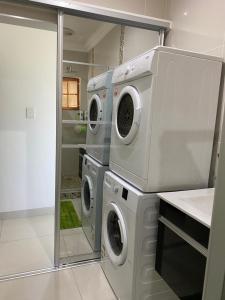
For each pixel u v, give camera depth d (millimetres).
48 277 1933
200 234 1085
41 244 2373
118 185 1659
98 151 2188
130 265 1489
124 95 1669
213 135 1575
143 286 1490
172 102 1409
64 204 2168
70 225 2227
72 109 2027
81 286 1847
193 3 1771
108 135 2156
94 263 2137
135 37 2096
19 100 2676
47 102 2773
